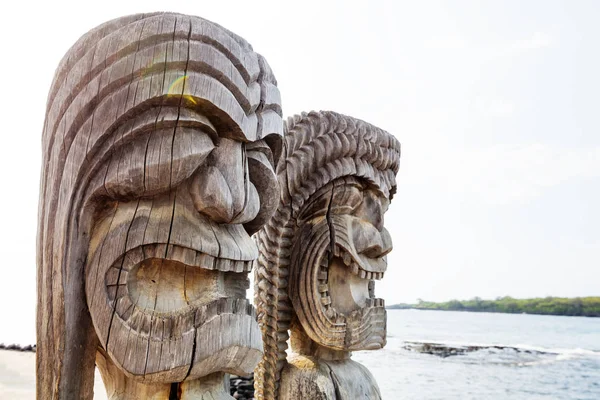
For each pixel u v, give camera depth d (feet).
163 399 5.01
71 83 5.08
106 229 4.89
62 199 4.94
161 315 4.72
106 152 4.80
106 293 4.68
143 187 4.79
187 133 4.91
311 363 8.32
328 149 8.62
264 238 8.50
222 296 5.18
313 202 8.61
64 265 4.77
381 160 9.37
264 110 5.82
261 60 5.97
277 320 8.18
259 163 5.79
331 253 8.46
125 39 4.88
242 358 4.98
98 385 15.03
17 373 17.20
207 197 4.96
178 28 4.93
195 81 4.85
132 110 4.76
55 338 4.74
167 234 4.82
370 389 8.84
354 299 8.64
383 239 9.21
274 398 8.02
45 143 5.59
